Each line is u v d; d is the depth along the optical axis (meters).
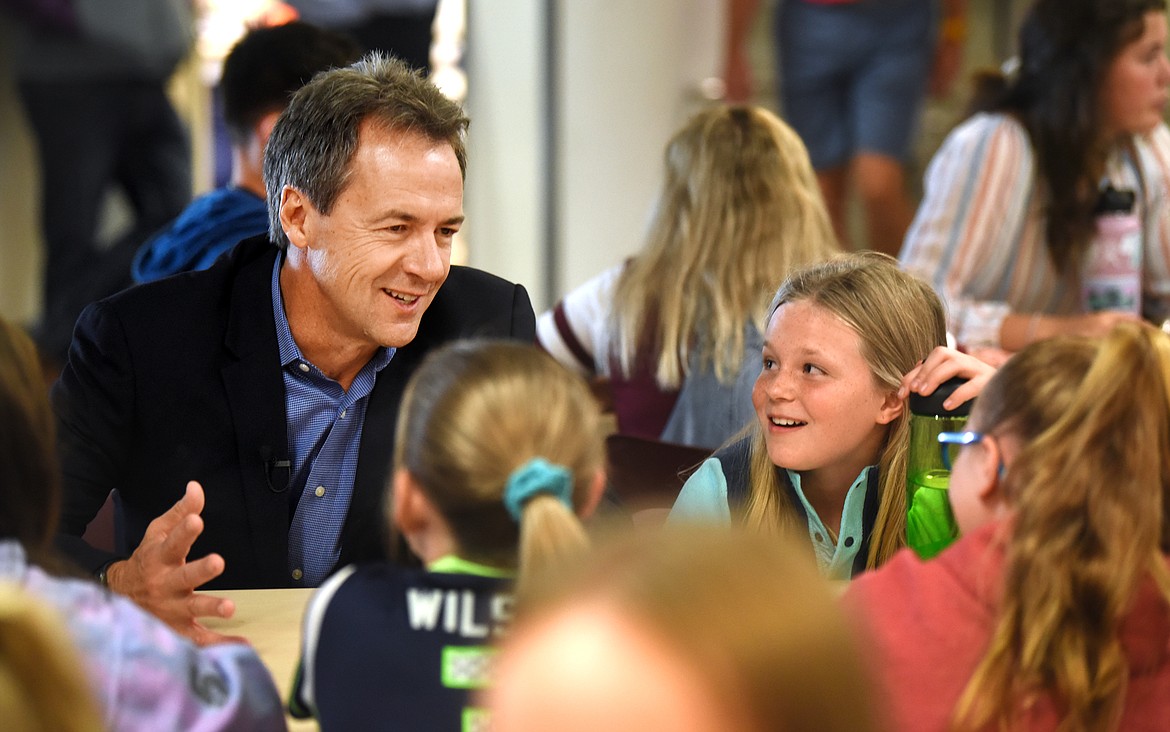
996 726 1.94
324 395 3.08
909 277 2.93
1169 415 1.97
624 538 1.10
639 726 0.97
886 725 1.09
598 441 2.09
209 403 3.02
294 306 3.03
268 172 3.01
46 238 7.30
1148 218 4.98
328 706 1.91
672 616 0.99
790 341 2.83
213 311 3.08
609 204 8.00
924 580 2.00
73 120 7.24
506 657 1.07
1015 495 2.00
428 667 1.86
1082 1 4.68
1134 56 4.66
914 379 2.63
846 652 1.01
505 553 1.98
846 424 2.81
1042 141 4.84
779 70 7.52
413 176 2.87
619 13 7.70
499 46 7.98
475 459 1.95
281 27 4.36
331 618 1.93
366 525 3.08
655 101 7.81
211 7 8.05
